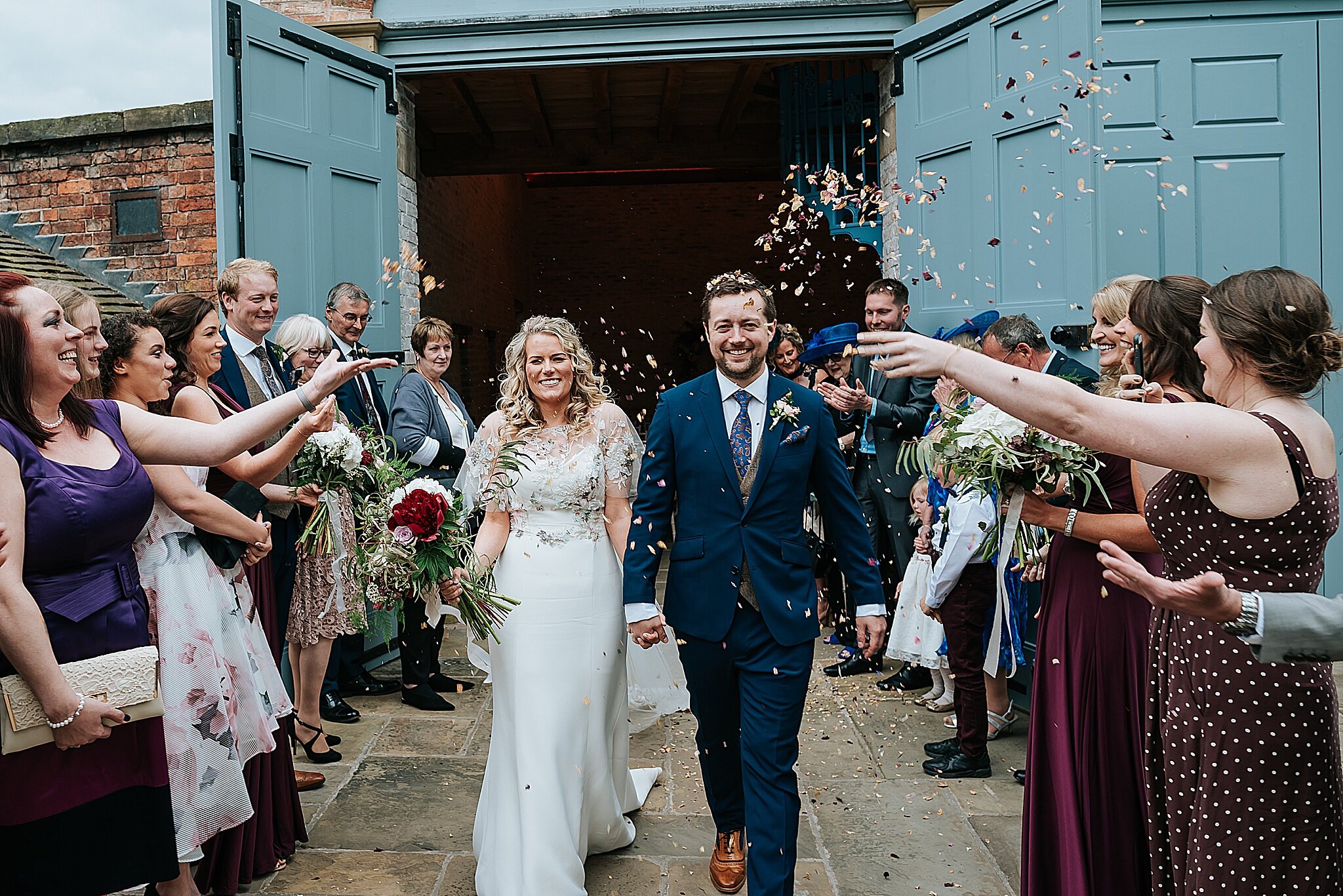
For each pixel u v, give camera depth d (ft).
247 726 8.66
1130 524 7.26
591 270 51.47
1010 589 12.30
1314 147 15.98
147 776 7.04
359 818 10.71
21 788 6.45
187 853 7.74
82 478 6.69
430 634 14.65
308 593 12.15
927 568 13.78
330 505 9.36
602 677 9.16
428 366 15.55
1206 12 15.92
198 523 8.11
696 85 25.35
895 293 15.12
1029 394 5.23
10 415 6.51
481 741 13.19
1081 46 13.56
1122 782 7.46
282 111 15.89
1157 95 16.05
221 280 11.92
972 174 15.83
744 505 8.36
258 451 10.99
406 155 19.52
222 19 14.74
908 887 9.16
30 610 6.20
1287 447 5.39
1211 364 5.98
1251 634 5.00
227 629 8.56
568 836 8.49
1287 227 16.08
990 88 15.42
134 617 7.04
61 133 24.06
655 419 8.79
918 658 13.79
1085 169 13.61
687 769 12.26
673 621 8.48
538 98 26.43
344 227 17.26
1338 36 15.84
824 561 16.20
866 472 15.66
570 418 9.64
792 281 47.52
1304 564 5.55
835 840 10.14
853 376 16.10
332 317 14.28
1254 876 5.65
